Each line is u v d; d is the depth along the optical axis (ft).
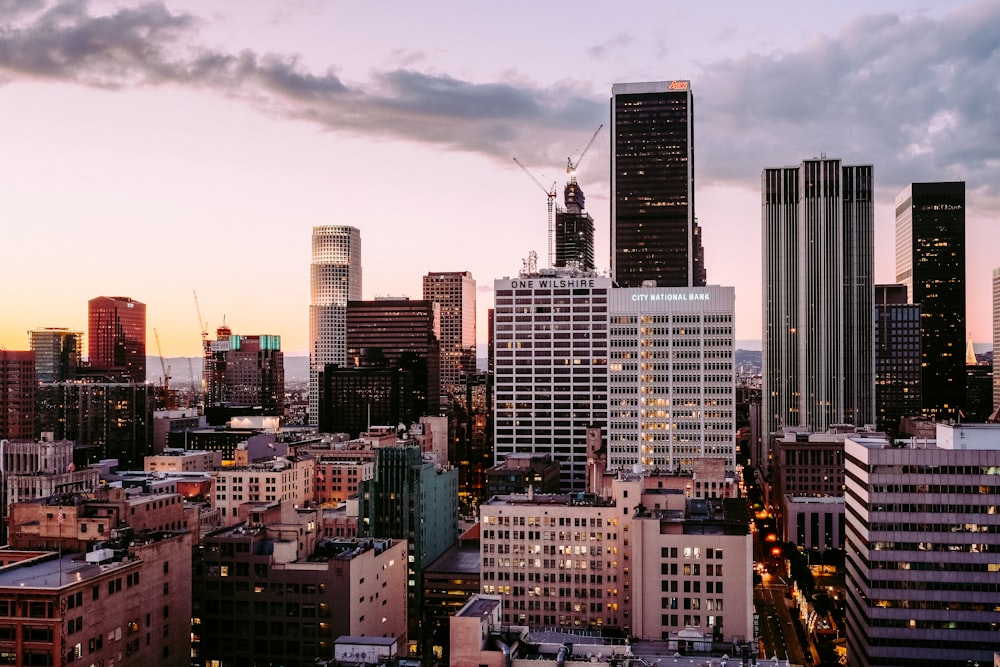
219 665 633.61
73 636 457.68
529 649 439.63
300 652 622.54
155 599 529.86
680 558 649.20
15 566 496.23
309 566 624.18
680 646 452.35
